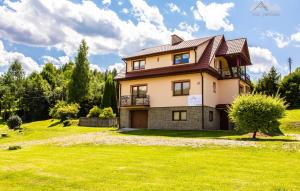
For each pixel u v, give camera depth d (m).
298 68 55.41
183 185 8.48
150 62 32.59
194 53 29.80
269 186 8.24
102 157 13.68
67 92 67.94
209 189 8.05
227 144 16.23
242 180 8.98
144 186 8.43
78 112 55.56
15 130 33.19
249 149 14.74
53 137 27.27
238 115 20.67
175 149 15.71
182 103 29.38
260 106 20.22
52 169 11.02
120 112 33.97
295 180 8.92
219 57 31.69
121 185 8.61
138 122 32.75
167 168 10.85
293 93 50.25
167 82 30.58
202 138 21.34
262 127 20.11
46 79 83.25
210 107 29.66
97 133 27.72
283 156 13.04
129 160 12.67
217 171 10.28
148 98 31.41
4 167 11.59
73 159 13.32
